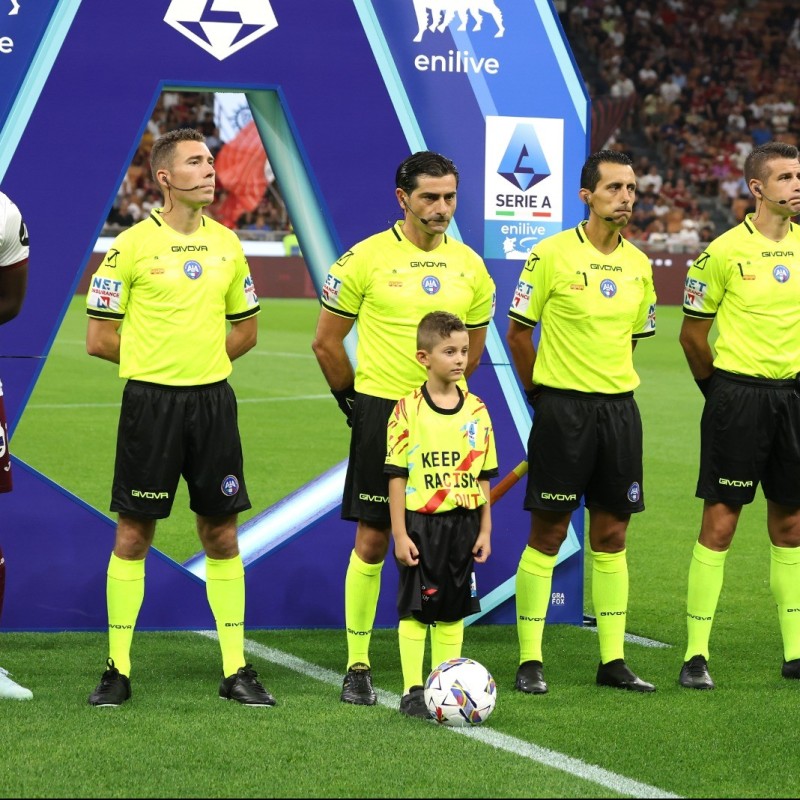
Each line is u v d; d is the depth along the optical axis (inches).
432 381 254.5
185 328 255.4
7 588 313.9
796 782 211.9
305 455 609.9
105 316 257.6
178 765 215.0
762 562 413.7
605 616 278.1
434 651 261.6
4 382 308.2
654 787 208.7
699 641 280.2
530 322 278.1
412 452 252.1
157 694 262.4
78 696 259.1
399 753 223.9
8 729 233.8
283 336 1170.0
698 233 1809.8
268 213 1669.5
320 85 322.0
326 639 319.6
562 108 335.3
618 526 278.1
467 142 330.3
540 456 276.1
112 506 259.1
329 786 206.4
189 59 313.4
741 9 2039.9
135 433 255.9
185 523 456.8
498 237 332.8
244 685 257.6
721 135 1947.6
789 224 282.4
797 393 279.0
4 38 301.6
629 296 273.6
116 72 309.1
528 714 252.5
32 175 305.9
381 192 328.2
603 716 251.4
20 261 266.2
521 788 207.0
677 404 807.1
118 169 311.1
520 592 279.4
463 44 328.2
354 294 269.4
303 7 319.3
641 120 1940.2
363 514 266.7
